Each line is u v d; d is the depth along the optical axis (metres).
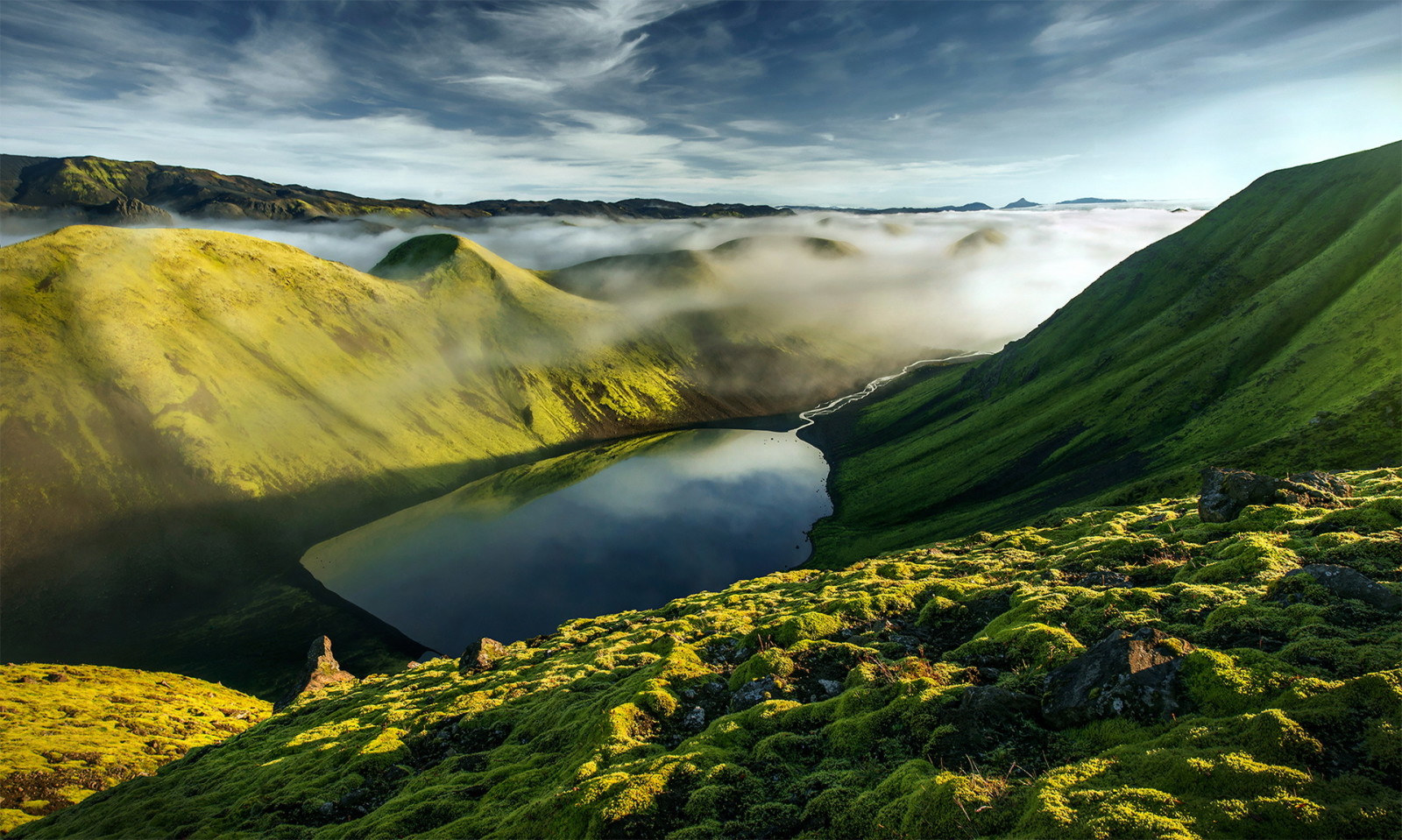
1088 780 14.84
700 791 19.62
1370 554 25.98
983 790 15.39
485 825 22.39
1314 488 37.53
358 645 138.25
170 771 50.03
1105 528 48.28
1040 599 28.47
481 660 53.41
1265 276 195.88
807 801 18.55
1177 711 16.91
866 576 49.84
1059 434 180.25
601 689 34.75
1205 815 12.59
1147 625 23.94
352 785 31.39
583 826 19.53
